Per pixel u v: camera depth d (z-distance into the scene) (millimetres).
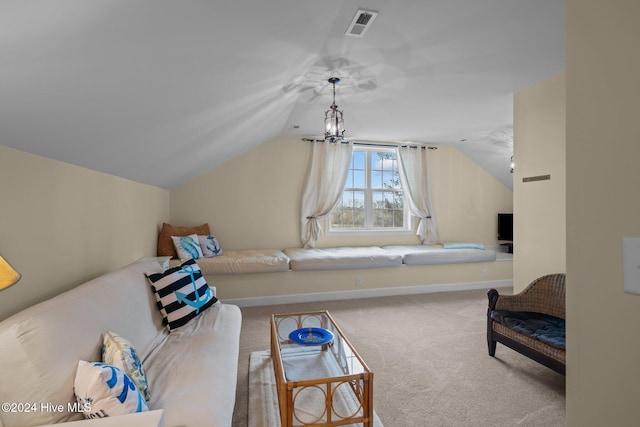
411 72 2545
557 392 2070
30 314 1188
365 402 1548
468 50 2199
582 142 668
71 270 1924
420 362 2461
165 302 2131
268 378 2197
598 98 638
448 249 4754
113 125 1725
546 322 2303
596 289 644
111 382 1094
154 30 1183
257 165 4672
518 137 2986
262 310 3703
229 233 4578
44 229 1667
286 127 4277
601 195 633
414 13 1761
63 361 1152
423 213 5188
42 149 1578
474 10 1744
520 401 1975
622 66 598
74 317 1321
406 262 4422
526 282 2934
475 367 2387
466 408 1902
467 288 4695
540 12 1770
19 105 1159
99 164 2154
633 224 579
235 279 3846
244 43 1630
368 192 5207
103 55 1154
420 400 1977
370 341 2840
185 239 3826
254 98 2523
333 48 2141
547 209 2760
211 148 3303
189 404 1289
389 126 4188
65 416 1100
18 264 1475
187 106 2008
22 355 1073
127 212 2812
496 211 5578
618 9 604
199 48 1469
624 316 595
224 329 2105
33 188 1578
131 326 1706
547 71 2564
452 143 5156
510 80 2742
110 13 979
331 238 4988
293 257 4078
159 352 1754
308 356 2012
